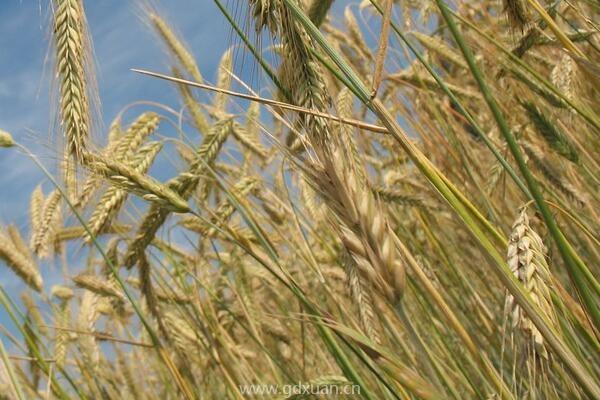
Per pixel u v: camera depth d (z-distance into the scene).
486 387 0.66
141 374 0.96
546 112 0.79
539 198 0.45
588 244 0.74
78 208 0.71
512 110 0.80
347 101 0.77
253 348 0.99
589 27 0.68
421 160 0.46
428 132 0.86
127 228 0.76
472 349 0.51
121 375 0.96
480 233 0.45
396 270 0.47
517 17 0.63
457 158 0.82
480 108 0.91
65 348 0.90
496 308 0.84
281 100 0.54
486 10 0.84
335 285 0.85
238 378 0.80
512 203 0.82
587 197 0.72
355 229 0.48
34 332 0.84
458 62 0.88
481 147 0.91
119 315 0.94
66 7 0.56
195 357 0.89
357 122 0.49
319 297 0.83
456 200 0.46
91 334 0.87
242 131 0.85
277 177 0.81
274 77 0.51
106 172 0.64
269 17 0.49
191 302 0.80
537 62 0.83
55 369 0.85
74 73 0.56
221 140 0.73
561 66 0.69
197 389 0.77
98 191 0.70
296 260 0.85
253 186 0.79
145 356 0.96
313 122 0.48
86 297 0.94
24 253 0.93
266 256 0.70
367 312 0.59
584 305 0.46
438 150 0.84
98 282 0.82
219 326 0.81
